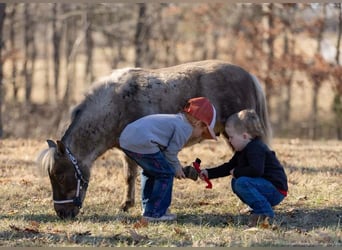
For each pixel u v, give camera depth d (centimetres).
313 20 3784
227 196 1273
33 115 3981
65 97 4053
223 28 4031
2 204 1227
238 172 1013
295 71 4156
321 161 1684
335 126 3959
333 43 4100
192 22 4122
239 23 3928
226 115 1164
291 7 3750
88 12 4031
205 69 1172
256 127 1007
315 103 3956
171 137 1002
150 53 4300
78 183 1086
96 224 1054
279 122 4278
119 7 4072
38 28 4984
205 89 1154
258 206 1009
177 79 1142
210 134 1020
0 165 1644
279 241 926
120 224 1055
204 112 1008
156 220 1038
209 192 1307
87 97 1122
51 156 1061
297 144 2223
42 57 5431
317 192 1276
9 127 3825
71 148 1095
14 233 995
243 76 1193
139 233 980
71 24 4550
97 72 4641
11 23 4241
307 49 4269
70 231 998
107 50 5197
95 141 1112
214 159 1755
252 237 946
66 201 1082
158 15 4191
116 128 1119
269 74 3772
